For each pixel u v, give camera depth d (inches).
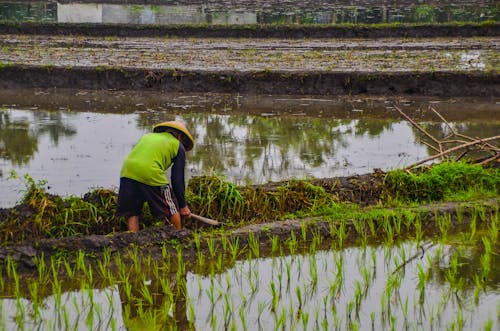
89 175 410.0
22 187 389.4
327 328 245.8
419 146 482.9
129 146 476.4
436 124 545.0
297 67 688.4
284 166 434.0
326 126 539.8
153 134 314.3
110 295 273.3
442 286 276.2
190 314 251.3
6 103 619.5
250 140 496.7
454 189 378.6
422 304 262.1
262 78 661.3
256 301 267.0
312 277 282.4
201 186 343.0
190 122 550.9
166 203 311.3
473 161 410.3
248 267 298.4
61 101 628.4
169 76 671.8
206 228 327.9
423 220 344.2
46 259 294.2
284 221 336.2
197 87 669.3
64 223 319.6
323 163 441.1
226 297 255.4
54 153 457.4
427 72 650.2
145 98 644.1
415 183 370.9
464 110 591.8
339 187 369.7
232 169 426.3
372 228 331.3
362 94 655.1
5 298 271.0
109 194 333.1
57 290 273.7
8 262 286.0
